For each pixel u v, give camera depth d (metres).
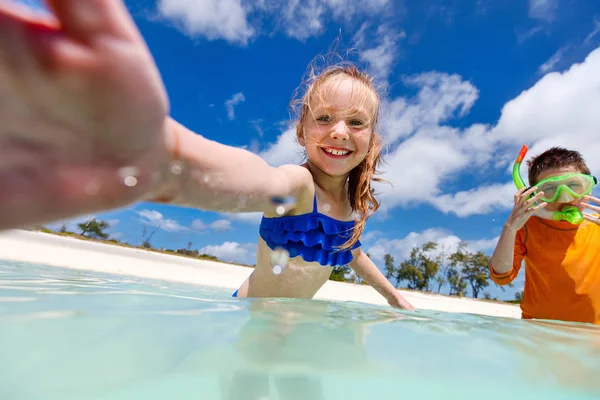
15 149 0.50
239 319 1.21
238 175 1.07
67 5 0.48
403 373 0.82
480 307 13.21
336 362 0.86
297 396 0.67
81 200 0.57
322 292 10.02
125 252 11.12
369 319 1.46
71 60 0.48
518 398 0.74
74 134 0.53
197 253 19.05
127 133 0.56
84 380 0.66
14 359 0.72
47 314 1.05
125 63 0.53
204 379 0.71
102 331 0.93
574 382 0.84
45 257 6.41
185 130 0.90
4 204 0.50
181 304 1.43
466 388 0.77
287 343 0.97
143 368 0.73
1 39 0.45
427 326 1.40
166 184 0.79
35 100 0.48
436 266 40.78
